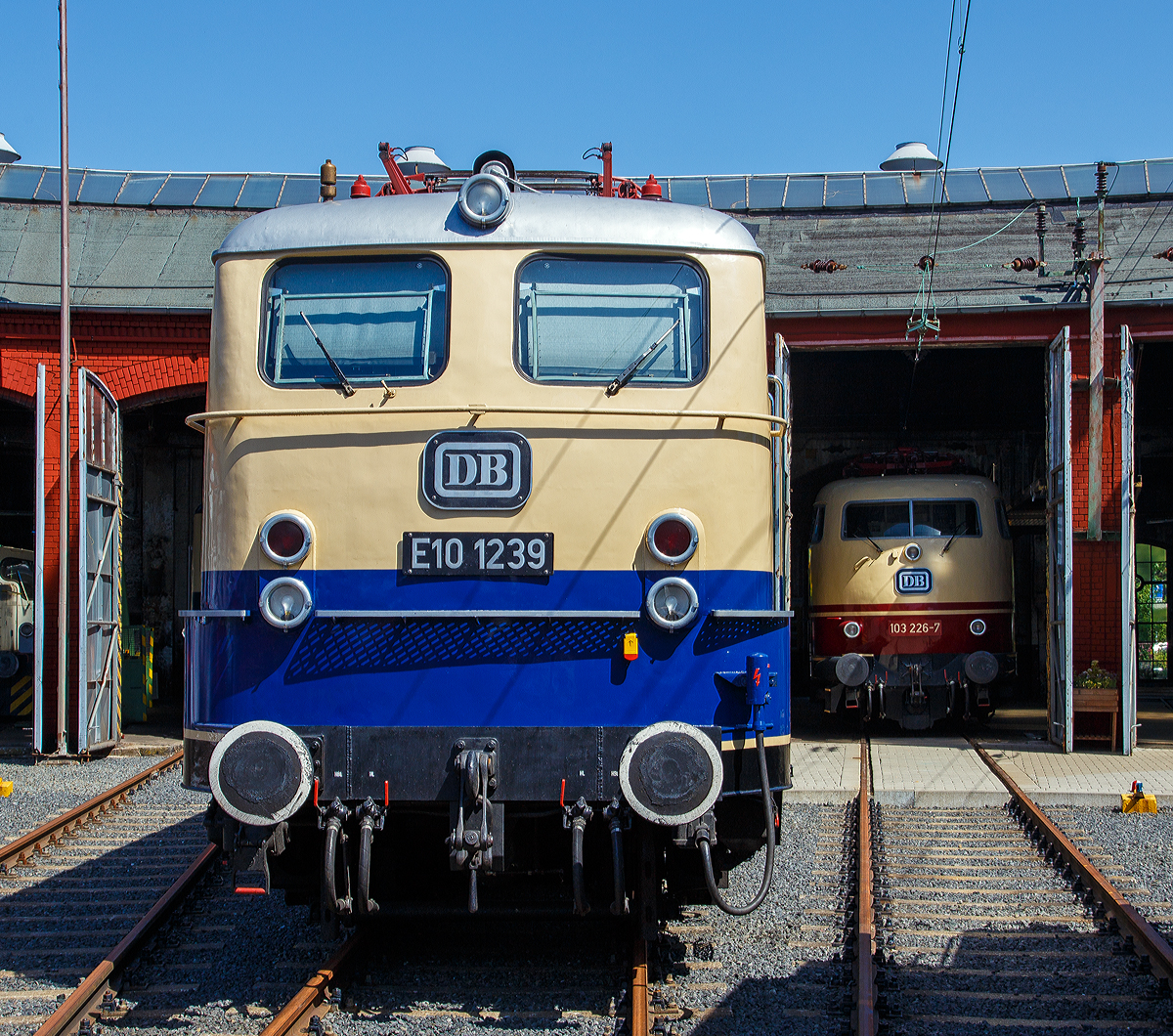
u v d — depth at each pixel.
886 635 14.74
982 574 14.86
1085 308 13.63
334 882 5.10
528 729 5.14
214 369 5.55
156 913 6.24
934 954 5.98
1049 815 9.62
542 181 7.13
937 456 16.23
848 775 11.23
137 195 18.77
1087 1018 5.12
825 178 20.16
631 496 5.27
